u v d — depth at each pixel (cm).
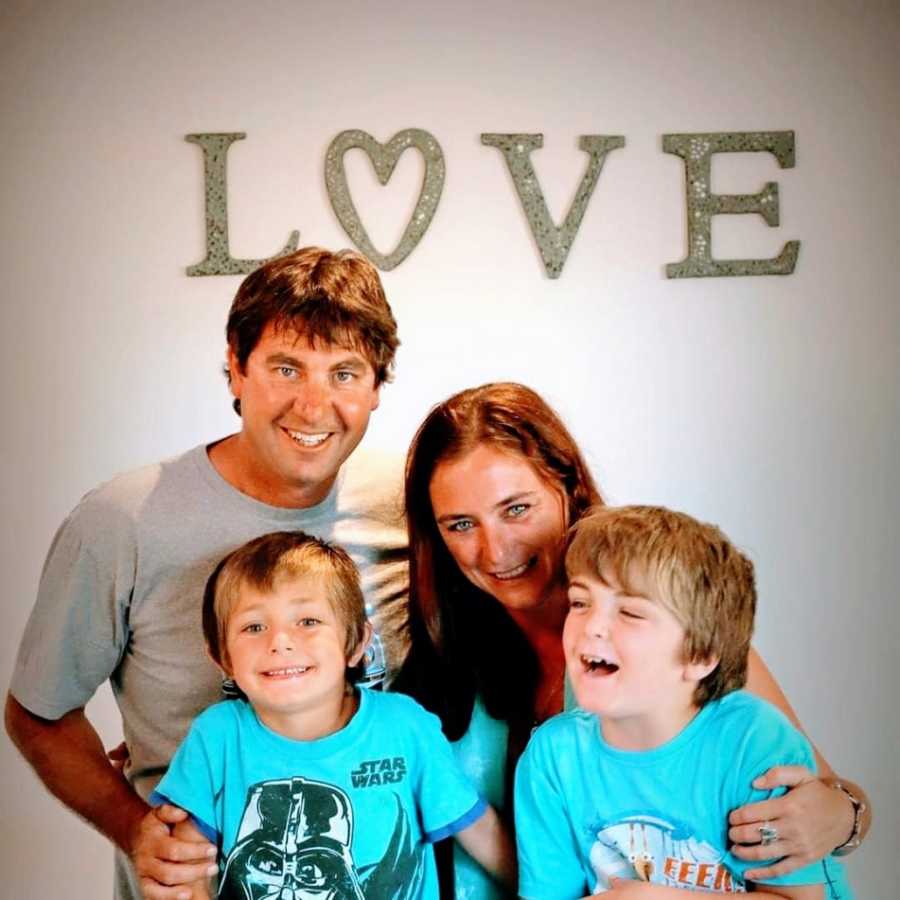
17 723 143
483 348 183
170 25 179
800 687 187
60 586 138
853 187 186
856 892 186
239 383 140
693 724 119
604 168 184
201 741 128
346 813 124
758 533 186
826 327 187
